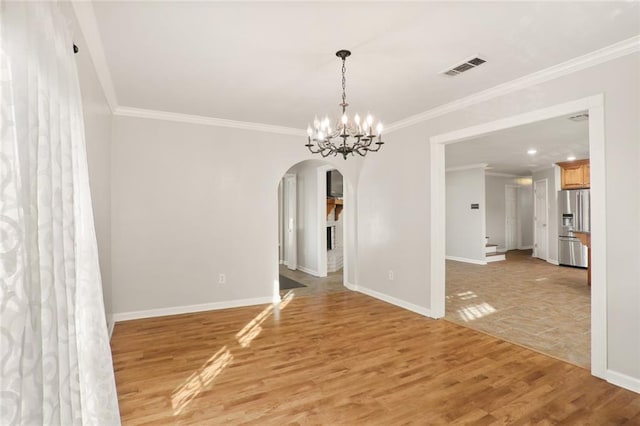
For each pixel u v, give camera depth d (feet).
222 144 14.29
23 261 2.99
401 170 14.40
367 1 6.04
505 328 11.75
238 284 14.62
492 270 23.41
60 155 3.78
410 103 11.83
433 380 8.07
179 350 9.82
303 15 6.46
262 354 9.55
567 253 24.77
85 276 4.88
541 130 15.10
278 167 15.46
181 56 8.20
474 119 11.14
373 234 16.21
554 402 7.13
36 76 3.29
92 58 7.80
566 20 6.66
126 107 12.39
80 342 4.78
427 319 12.76
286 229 25.36
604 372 8.02
